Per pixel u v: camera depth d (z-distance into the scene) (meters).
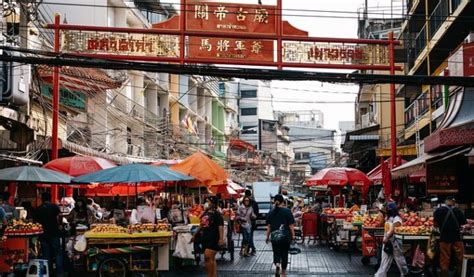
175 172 15.64
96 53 19.62
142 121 35.38
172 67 12.41
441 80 12.63
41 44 19.95
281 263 13.34
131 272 13.38
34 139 19.02
